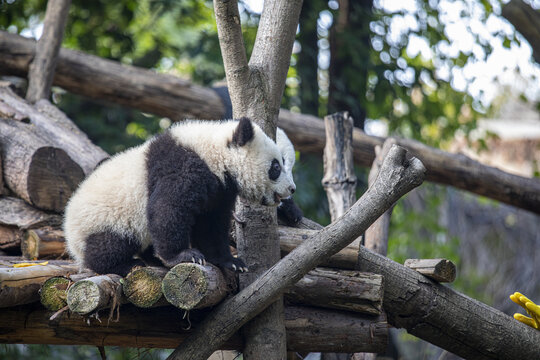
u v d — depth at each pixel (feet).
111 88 46.16
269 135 26.53
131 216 24.71
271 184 25.91
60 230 30.81
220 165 25.34
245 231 25.38
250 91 26.25
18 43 43.57
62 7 44.06
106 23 64.54
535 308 27.14
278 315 23.93
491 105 63.46
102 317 22.04
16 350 39.29
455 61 56.29
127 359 34.78
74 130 37.96
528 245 79.05
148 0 63.77
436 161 49.80
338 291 24.62
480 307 26.96
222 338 22.15
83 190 25.98
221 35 24.81
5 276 19.71
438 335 26.89
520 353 26.71
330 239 21.86
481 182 50.52
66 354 44.42
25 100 40.57
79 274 21.71
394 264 26.61
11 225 30.53
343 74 56.39
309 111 57.11
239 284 24.47
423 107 58.44
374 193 21.70
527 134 86.69
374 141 49.62
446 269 26.35
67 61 45.21
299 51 56.24
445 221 80.53
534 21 28.32
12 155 32.09
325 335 24.98
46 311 21.95
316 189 53.11
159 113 47.88
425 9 55.57
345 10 56.24
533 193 50.75
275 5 26.71
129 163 25.48
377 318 25.36
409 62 58.44
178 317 23.36
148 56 68.44
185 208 23.47
